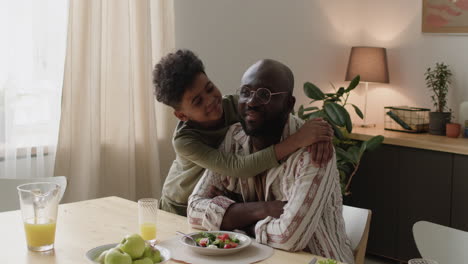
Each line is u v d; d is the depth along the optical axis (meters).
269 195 1.84
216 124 2.00
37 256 1.58
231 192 1.95
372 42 4.37
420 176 3.47
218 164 1.86
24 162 2.95
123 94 3.23
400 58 4.21
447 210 3.37
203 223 1.83
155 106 3.45
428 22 4.00
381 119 4.35
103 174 3.23
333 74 4.41
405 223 3.56
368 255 3.87
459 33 3.84
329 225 1.81
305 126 1.73
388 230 3.65
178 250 1.63
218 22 3.72
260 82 1.69
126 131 3.25
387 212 3.64
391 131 3.90
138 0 3.26
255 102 1.70
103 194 3.24
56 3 2.96
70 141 3.04
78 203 2.16
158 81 1.88
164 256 1.51
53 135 3.02
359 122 4.47
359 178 3.77
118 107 3.23
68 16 2.94
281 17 4.03
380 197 3.67
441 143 3.37
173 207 2.19
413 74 4.14
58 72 3.00
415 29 4.10
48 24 2.95
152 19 3.41
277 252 1.64
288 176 1.76
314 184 1.68
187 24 3.58
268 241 1.69
